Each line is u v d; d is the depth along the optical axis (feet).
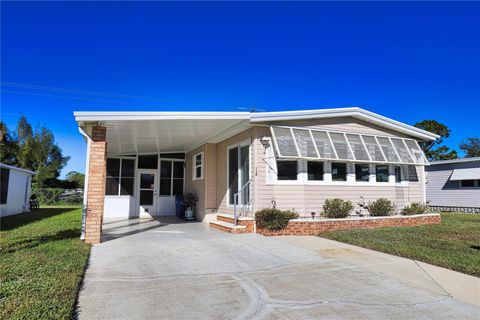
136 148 51.49
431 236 32.65
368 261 23.47
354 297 16.22
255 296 16.29
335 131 41.11
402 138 46.70
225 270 21.03
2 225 42.32
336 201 38.32
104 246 27.96
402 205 44.86
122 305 14.76
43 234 33.71
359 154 40.86
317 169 39.47
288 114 37.11
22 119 136.77
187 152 57.31
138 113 29.78
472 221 47.55
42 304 13.73
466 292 16.99
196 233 35.45
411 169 47.01
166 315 13.74
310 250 27.12
